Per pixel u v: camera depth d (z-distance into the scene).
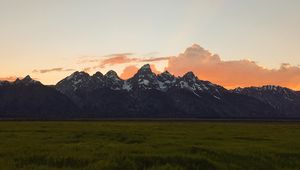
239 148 40.84
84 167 29.81
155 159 32.66
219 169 30.97
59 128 79.69
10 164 30.22
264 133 68.50
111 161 31.28
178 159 32.62
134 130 73.44
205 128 89.88
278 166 33.47
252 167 32.75
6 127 83.81
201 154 35.84
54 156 33.28
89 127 88.00
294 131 78.56
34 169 28.89
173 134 61.53
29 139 49.62
